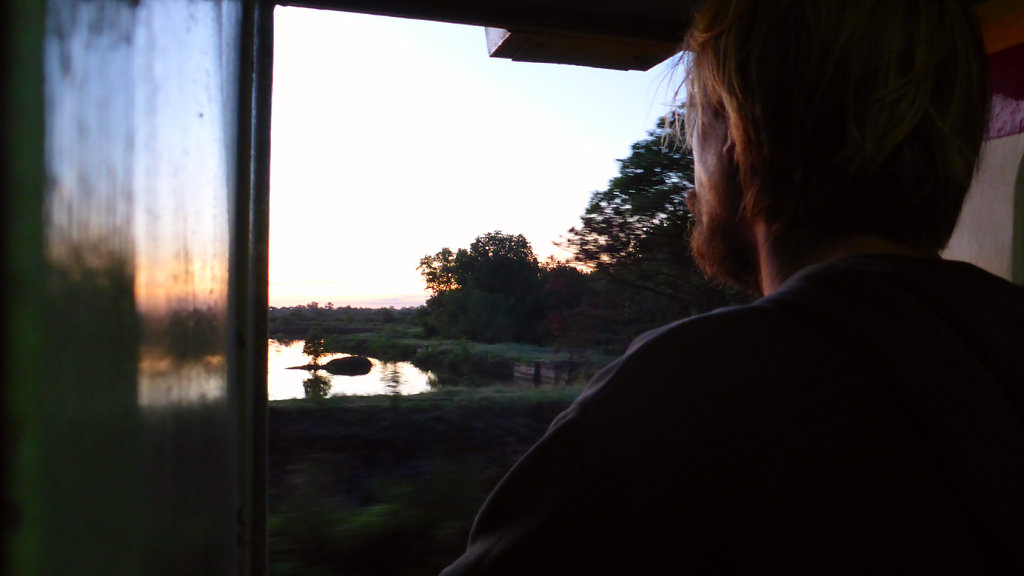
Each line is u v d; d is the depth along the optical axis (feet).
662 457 1.56
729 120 2.07
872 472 1.52
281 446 12.58
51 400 0.60
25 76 0.54
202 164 1.40
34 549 0.57
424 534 10.05
